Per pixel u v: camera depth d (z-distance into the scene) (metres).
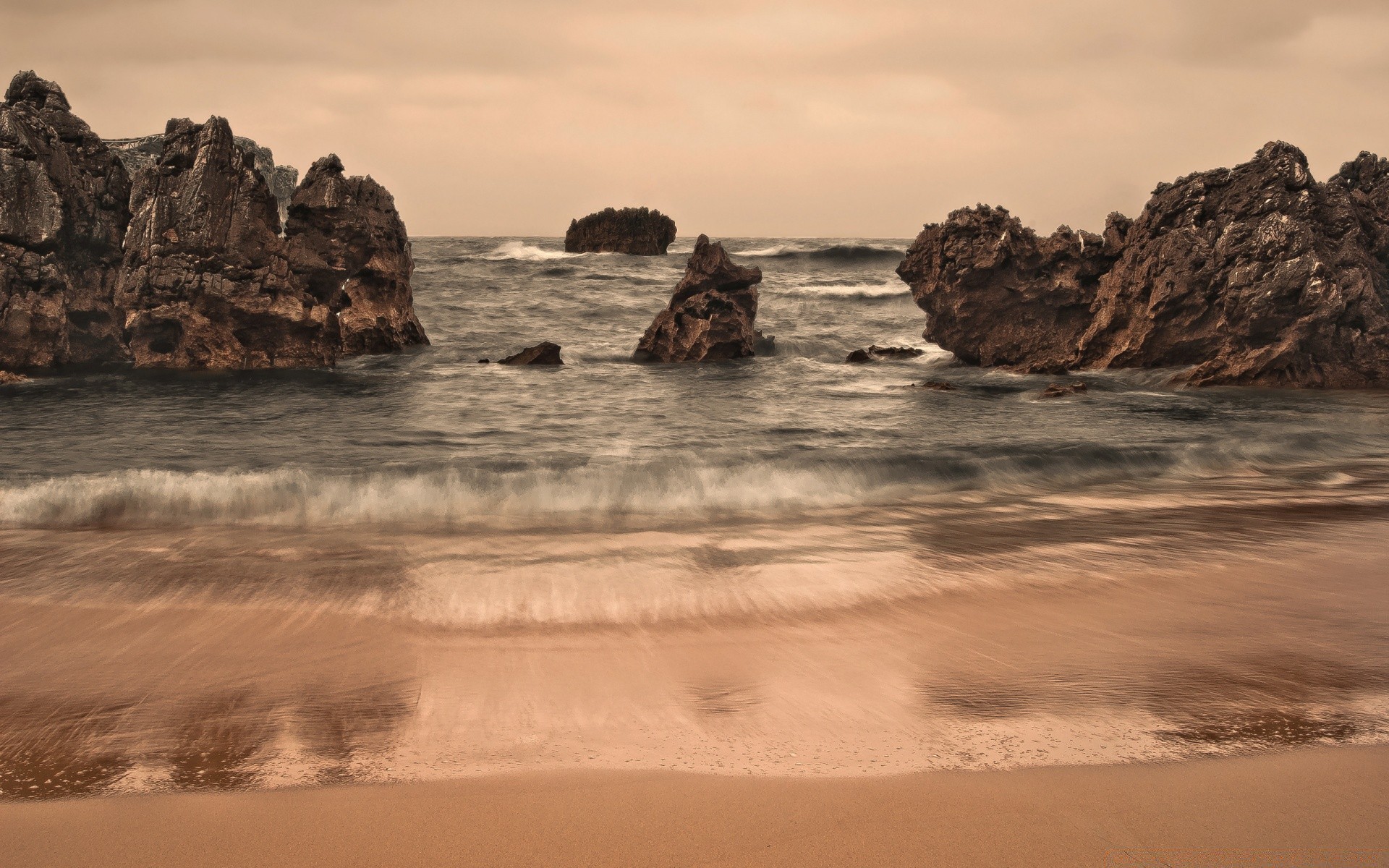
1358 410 22.56
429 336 36.31
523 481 13.19
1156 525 11.52
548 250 94.62
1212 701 6.14
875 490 13.76
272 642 7.25
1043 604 8.27
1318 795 4.92
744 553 10.01
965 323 32.62
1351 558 9.85
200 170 27.25
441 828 4.61
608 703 6.12
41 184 26.30
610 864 4.30
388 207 32.03
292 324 28.42
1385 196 30.05
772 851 4.41
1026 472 15.05
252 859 4.36
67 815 4.73
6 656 6.93
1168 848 4.42
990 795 4.92
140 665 6.75
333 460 15.26
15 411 20.20
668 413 21.39
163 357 27.86
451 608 8.06
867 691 6.33
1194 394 25.78
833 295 51.25
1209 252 28.55
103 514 11.66
